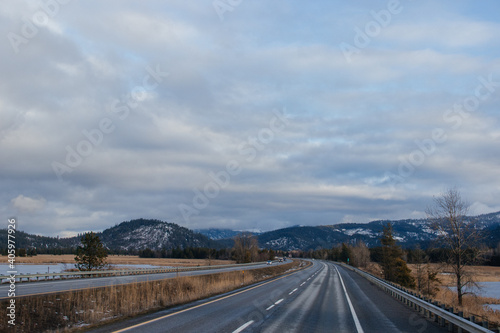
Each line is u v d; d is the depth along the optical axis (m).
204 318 12.91
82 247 40.09
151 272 45.12
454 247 31.27
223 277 36.56
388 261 59.50
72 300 15.88
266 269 61.84
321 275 51.28
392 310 17.27
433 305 14.02
